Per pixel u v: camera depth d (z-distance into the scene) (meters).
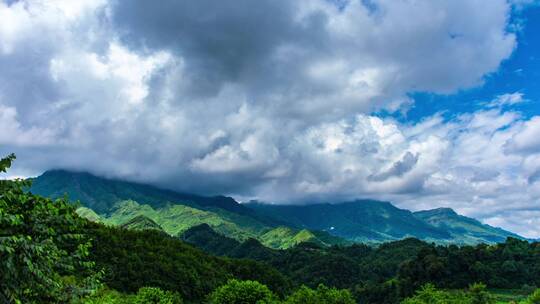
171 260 151.00
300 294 91.75
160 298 83.12
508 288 166.50
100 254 130.75
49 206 14.12
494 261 183.88
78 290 14.70
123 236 159.00
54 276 14.39
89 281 15.50
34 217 13.60
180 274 140.88
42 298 13.97
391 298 186.38
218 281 155.25
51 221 14.08
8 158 13.58
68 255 15.38
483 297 109.56
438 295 104.06
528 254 186.75
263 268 182.00
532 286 159.88
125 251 139.62
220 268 173.00
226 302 97.00
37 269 12.53
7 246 11.51
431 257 187.00
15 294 12.27
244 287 98.00
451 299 102.75
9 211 12.97
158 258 147.25
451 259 184.88
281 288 176.25
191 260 162.62
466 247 193.38
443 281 175.00
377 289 196.12
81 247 15.15
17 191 13.43
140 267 134.50
